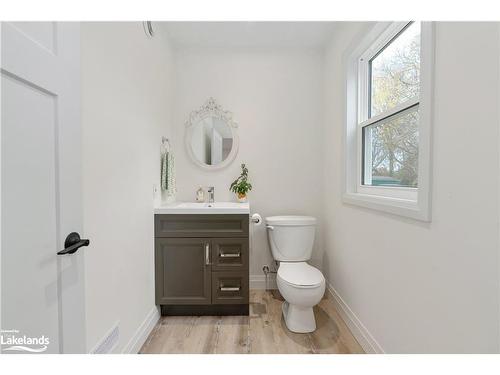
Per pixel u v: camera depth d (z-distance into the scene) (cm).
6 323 61
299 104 250
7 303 61
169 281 194
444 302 97
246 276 195
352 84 192
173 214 192
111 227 129
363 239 165
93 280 113
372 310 152
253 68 248
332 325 187
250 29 217
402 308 123
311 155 252
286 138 251
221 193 251
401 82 147
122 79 141
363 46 173
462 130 88
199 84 247
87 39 109
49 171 74
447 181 95
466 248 87
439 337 99
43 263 71
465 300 88
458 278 90
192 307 200
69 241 81
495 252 77
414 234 114
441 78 97
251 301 225
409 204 118
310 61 249
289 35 227
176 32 221
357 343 166
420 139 108
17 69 62
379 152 167
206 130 248
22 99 65
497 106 76
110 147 128
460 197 89
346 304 192
